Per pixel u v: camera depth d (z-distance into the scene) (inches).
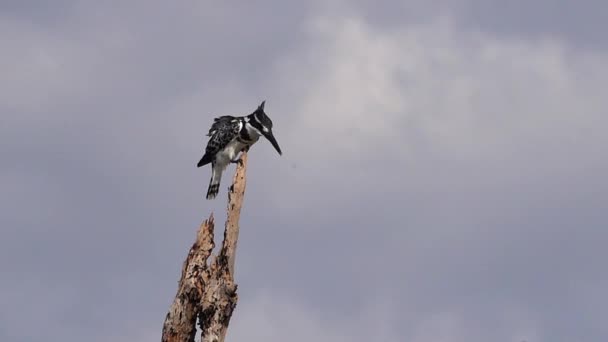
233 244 588.7
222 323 579.2
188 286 583.5
